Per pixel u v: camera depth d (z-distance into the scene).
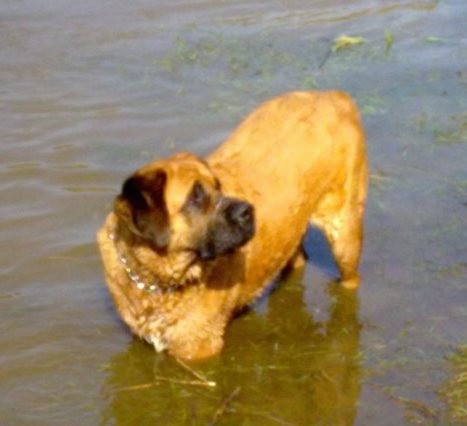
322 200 4.15
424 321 4.09
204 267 3.80
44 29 6.07
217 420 3.74
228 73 5.69
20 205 4.61
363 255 4.40
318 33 6.22
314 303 4.21
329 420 3.73
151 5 6.55
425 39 6.13
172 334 3.87
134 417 3.74
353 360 3.95
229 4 6.67
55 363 3.91
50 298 4.16
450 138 5.11
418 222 4.56
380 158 4.96
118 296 3.88
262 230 3.94
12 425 3.68
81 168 4.84
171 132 5.12
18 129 5.11
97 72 5.64
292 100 4.13
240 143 4.04
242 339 4.05
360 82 5.63
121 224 3.78
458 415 3.71
